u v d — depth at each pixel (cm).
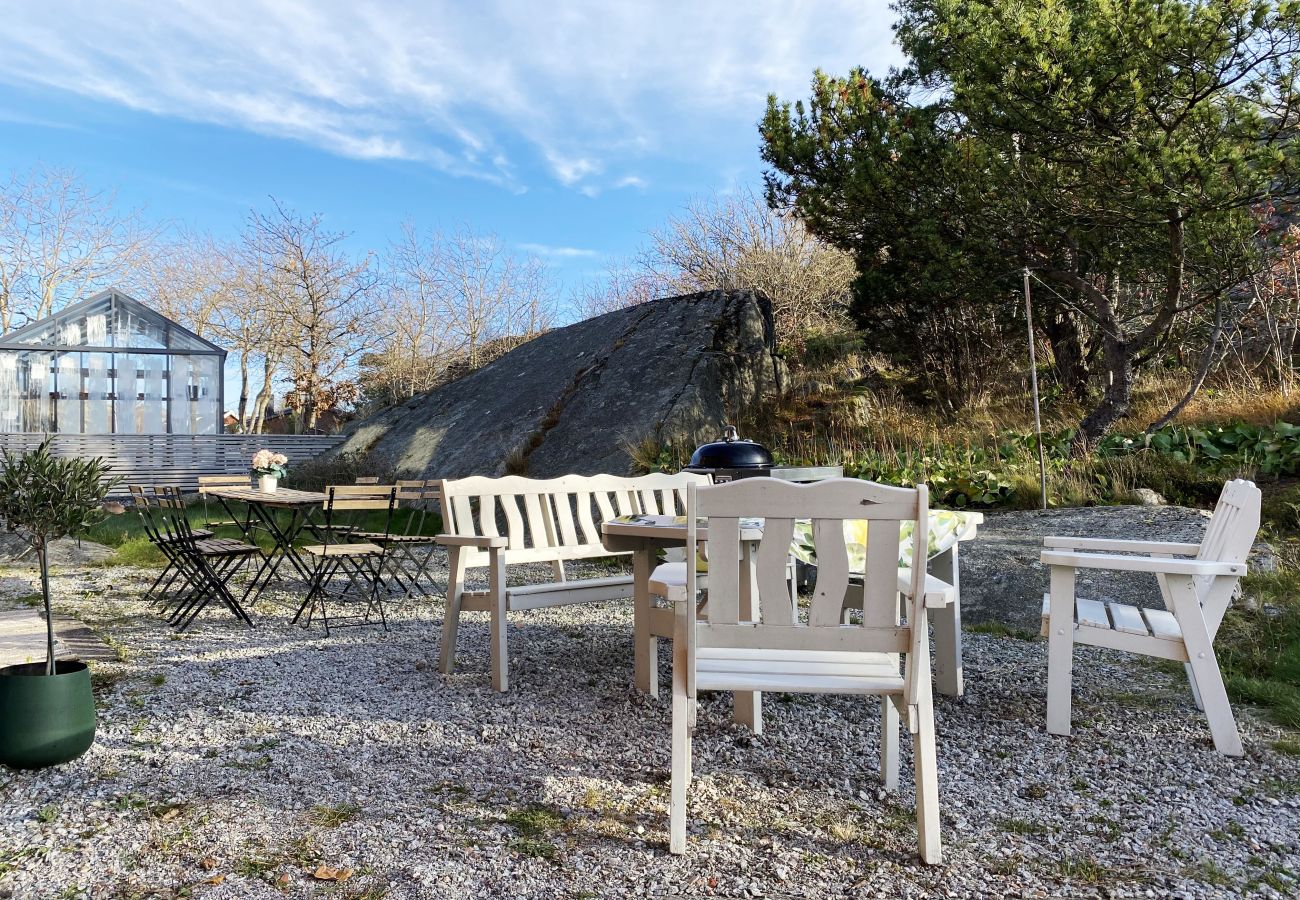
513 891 197
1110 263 926
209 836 225
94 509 288
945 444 896
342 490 563
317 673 393
